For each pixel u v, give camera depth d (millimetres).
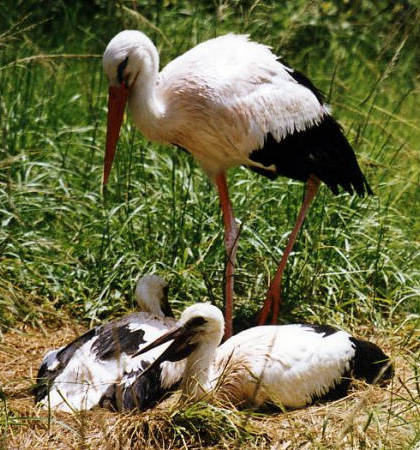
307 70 16562
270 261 11781
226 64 10391
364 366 9562
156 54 10266
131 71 10172
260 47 10875
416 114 16719
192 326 8812
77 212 12344
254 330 9562
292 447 8141
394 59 12672
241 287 11695
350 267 11383
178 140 10570
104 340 9234
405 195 13641
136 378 8781
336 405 9102
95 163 13570
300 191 12562
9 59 14875
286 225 12266
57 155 13391
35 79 14789
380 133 14070
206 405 8367
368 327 11062
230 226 10859
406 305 11469
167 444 8227
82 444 7754
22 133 13406
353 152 11445
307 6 12898
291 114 10609
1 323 10641
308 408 9047
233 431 8289
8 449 8047
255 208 12211
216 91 10195
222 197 10969
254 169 11266
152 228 12117
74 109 15422
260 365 9055
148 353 9102
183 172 12906
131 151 12266
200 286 11344
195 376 8781
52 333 10688
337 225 12172
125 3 16625
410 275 11766
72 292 11266
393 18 18078
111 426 8297
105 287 11125
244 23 13633
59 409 8633
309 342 9336
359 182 11445
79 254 11820
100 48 16672
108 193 12648
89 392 8648
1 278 10797
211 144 10484
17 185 12133
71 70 16984
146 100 10219
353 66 17984
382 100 17000
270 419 8734
